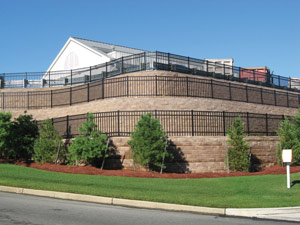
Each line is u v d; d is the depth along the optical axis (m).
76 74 29.97
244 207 10.05
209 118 22.31
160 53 25.09
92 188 12.59
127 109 21.52
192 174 17.45
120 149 18.83
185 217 9.34
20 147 21.05
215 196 11.59
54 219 8.54
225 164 19.70
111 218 8.89
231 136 19.77
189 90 23.33
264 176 16.81
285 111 29.48
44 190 12.22
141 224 8.34
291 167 20.66
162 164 17.81
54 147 19.97
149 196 11.34
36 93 27.69
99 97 23.92
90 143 17.97
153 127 17.95
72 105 25.02
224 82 25.22
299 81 37.53
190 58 26.84
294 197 11.39
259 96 28.31
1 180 13.78
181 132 19.75
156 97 21.70
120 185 13.43
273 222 8.88
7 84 30.75
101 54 35.09
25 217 8.65
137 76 21.64
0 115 20.75
